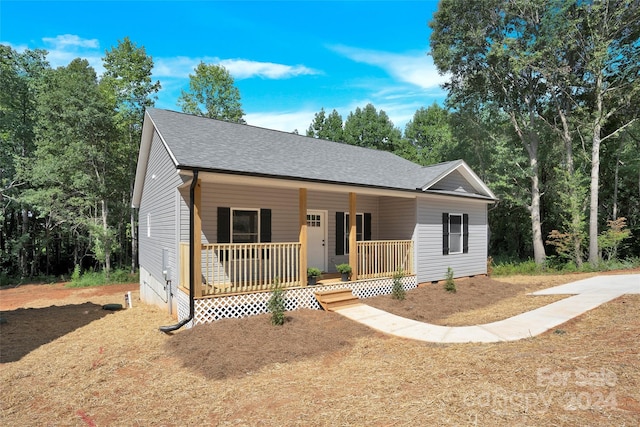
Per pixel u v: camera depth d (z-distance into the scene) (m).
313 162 10.95
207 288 8.00
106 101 22.67
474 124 24.06
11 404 4.92
